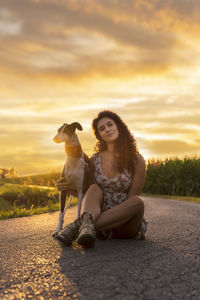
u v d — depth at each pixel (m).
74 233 2.86
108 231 3.12
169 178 12.36
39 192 8.30
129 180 3.13
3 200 7.66
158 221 4.54
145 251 2.69
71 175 3.57
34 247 2.90
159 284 1.91
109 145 3.20
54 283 1.93
